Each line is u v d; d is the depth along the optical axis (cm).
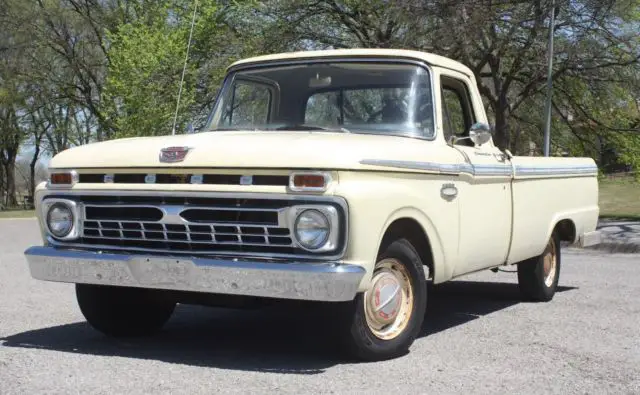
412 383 490
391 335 555
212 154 521
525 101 2817
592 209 927
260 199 504
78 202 567
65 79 4631
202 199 520
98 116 4531
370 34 2909
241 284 503
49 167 582
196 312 768
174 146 538
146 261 530
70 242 573
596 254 1543
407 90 632
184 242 529
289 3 2872
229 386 475
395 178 543
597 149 2859
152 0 3922
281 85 670
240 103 687
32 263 577
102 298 611
